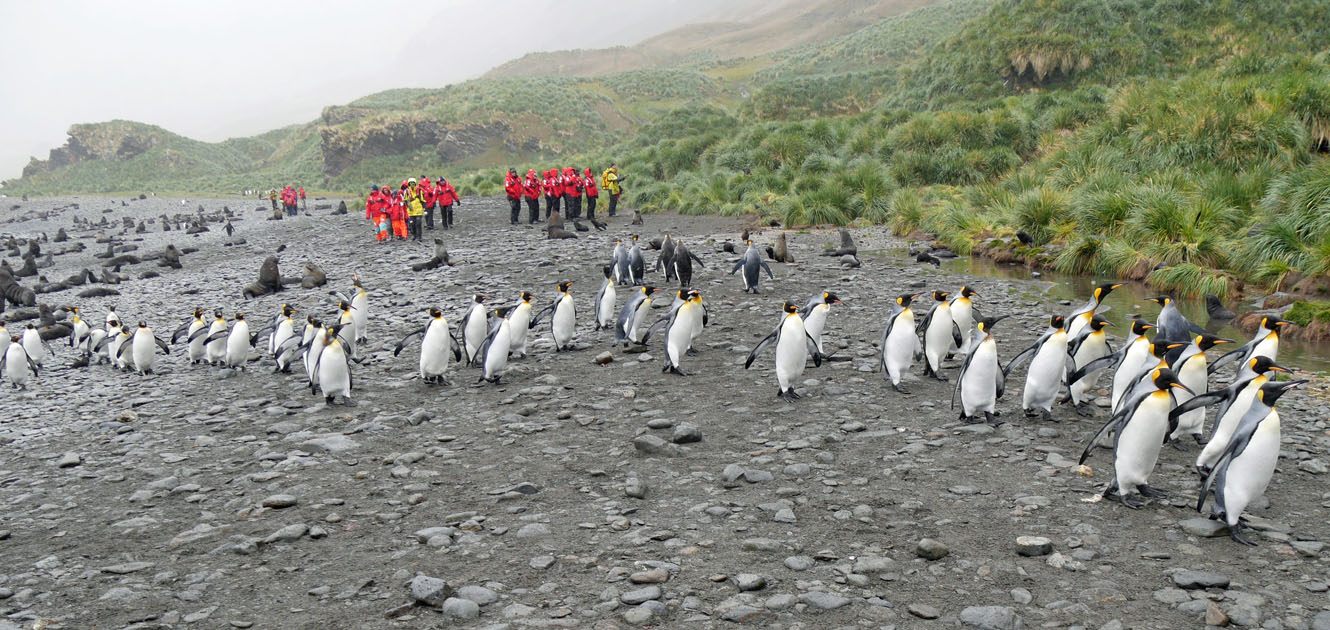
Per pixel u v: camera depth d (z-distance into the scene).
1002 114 32.56
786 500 6.09
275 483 7.02
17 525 6.41
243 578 5.21
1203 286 14.32
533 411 8.80
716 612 4.52
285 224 41.31
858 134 36.25
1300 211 15.23
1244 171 20.19
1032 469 6.55
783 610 4.52
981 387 7.59
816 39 199.75
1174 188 19.41
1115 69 40.84
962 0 115.75
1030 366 7.76
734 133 46.50
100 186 116.06
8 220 62.44
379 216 28.98
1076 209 19.75
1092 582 4.72
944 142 31.84
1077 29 43.34
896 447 7.19
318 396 10.11
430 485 6.80
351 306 13.23
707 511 5.98
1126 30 42.72
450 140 96.31
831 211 27.53
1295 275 13.62
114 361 13.89
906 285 15.88
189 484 7.11
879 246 22.45
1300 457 6.83
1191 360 6.98
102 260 30.98
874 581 4.84
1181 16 42.97
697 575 4.97
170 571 5.34
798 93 67.38
